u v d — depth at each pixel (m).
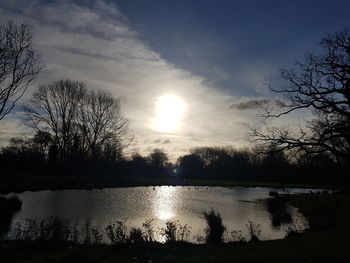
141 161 96.44
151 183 68.00
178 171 111.50
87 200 33.88
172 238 13.79
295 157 22.80
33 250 11.31
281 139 22.19
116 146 65.81
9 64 18.83
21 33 19.44
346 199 34.06
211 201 37.84
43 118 56.09
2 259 9.82
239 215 26.69
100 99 60.59
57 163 59.62
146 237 13.16
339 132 20.84
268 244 13.09
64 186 46.47
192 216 25.08
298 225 21.88
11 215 22.42
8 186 39.72
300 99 22.78
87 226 19.36
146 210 27.86
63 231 13.95
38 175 54.50
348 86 21.22
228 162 111.12
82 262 9.58
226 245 12.88
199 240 15.05
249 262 9.83
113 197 38.22
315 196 42.72
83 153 61.41
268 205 35.28
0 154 60.56
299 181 71.94
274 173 75.12
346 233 15.23
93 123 61.03
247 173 97.56
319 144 21.25
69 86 57.09
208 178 108.31
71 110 57.81
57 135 57.66
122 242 12.27
